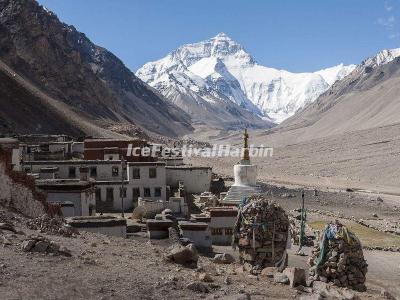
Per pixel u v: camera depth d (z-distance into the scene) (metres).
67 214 44.69
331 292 19.09
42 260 18.09
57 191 46.53
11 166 30.56
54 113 175.50
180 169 75.12
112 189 66.25
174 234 33.12
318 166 159.50
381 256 53.19
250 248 24.56
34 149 81.38
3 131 131.88
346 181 133.62
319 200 94.00
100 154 77.19
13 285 15.41
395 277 42.09
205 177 75.25
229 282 18.94
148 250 23.89
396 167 144.12
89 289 15.92
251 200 25.75
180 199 54.94
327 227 23.14
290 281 19.91
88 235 27.20
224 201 53.66
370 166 150.75
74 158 85.25
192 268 20.72
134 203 65.88
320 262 22.73
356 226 70.62
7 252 18.41
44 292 15.21
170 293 16.48
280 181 126.88
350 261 22.67
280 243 24.72
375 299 20.45
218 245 43.34
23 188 31.42
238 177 54.44
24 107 162.50
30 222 25.67
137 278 17.48
